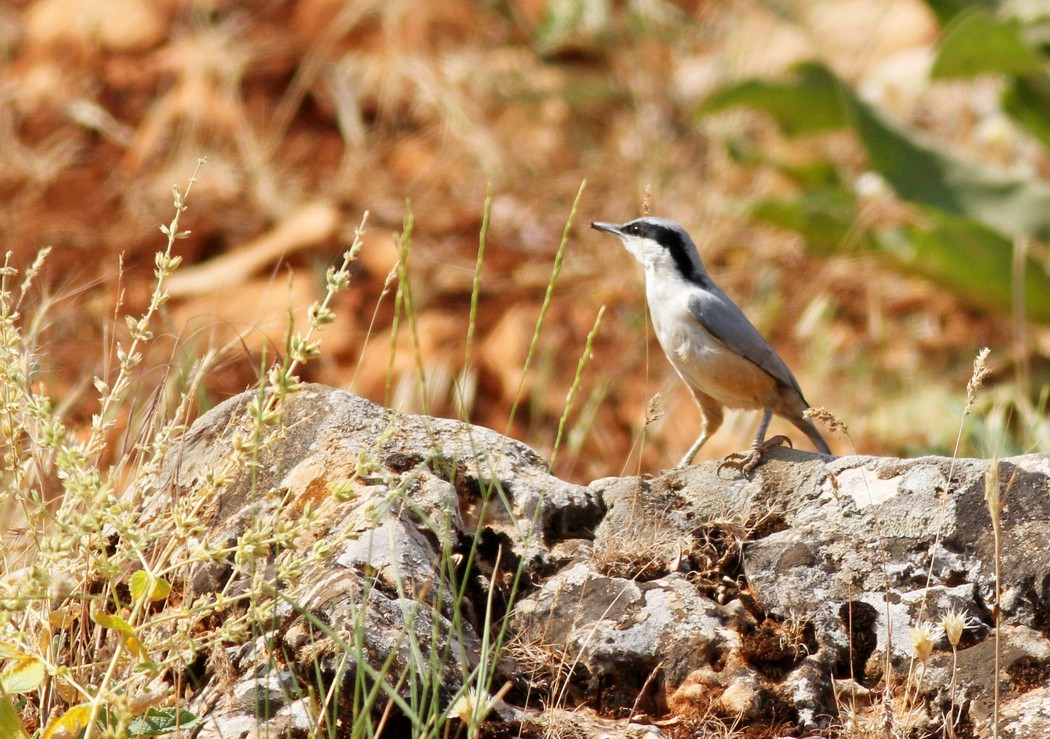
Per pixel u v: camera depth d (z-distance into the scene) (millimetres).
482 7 21359
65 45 19688
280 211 16984
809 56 21047
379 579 6047
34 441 6422
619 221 17719
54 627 5660
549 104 19797
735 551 6633
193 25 20109
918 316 16344
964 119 19484
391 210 17359
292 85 19406
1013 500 6457
